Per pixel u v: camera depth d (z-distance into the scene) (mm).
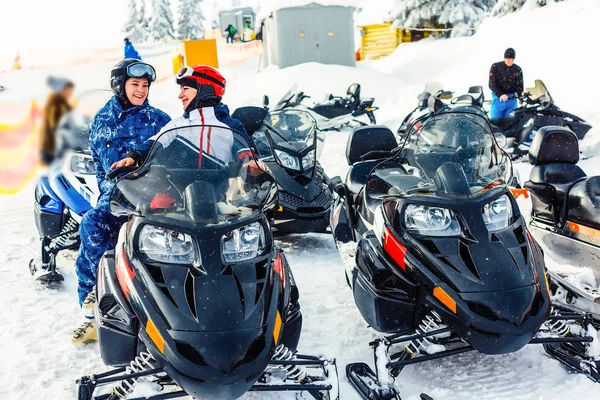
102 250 3660
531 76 14172
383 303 3254
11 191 8352
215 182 2994
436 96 8320
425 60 19625
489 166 3486
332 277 4809
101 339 2865
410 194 3354
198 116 3521
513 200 3344
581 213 3867
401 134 8188
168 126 3557
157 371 2652
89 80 18906
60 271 5121
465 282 2977
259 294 2693
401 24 24891
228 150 3096
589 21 15336
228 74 19641
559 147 4230
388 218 3396
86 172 4727
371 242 3453
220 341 2486
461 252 3084
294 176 5340
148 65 3910
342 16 17828
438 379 3207
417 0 24016
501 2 20125
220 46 26078
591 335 3240
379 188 3906
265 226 2959
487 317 2887
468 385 3121
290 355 2879
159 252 2750
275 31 17812
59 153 4816
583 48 14273
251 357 2521
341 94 15484
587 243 3832
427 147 3607
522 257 3082
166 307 2592
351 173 4664
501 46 16328
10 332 3875
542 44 15328
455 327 2988
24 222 6930
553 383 3100
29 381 3244
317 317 4035
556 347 3402
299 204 5207
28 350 3609
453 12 23594
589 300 3480
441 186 3316
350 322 3938
